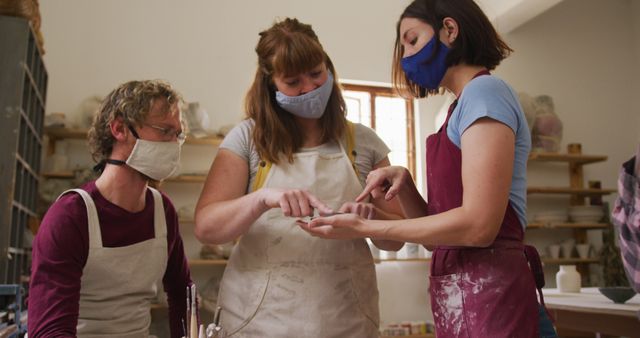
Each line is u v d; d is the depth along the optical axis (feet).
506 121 3.31
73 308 3.79
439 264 3.85
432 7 3.85
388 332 14.39
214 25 15.29
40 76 11.89
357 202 4.31
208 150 14.62
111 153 4.26
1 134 8.84
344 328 4.47
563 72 18.38
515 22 16.46
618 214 4.92
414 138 16.78
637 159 4.79
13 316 5.30
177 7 15.08
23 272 11.00
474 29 3.78
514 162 3.59
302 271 4.53
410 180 4.41
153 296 4.67
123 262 4.25
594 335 14.64
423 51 3.87
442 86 4.11
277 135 4.75
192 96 14.74
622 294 7.04
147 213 4.47
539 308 3.85
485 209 3.16
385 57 16.67
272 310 4.48
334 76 5.03
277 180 4.71
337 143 5.00
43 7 14.11
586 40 18.86
